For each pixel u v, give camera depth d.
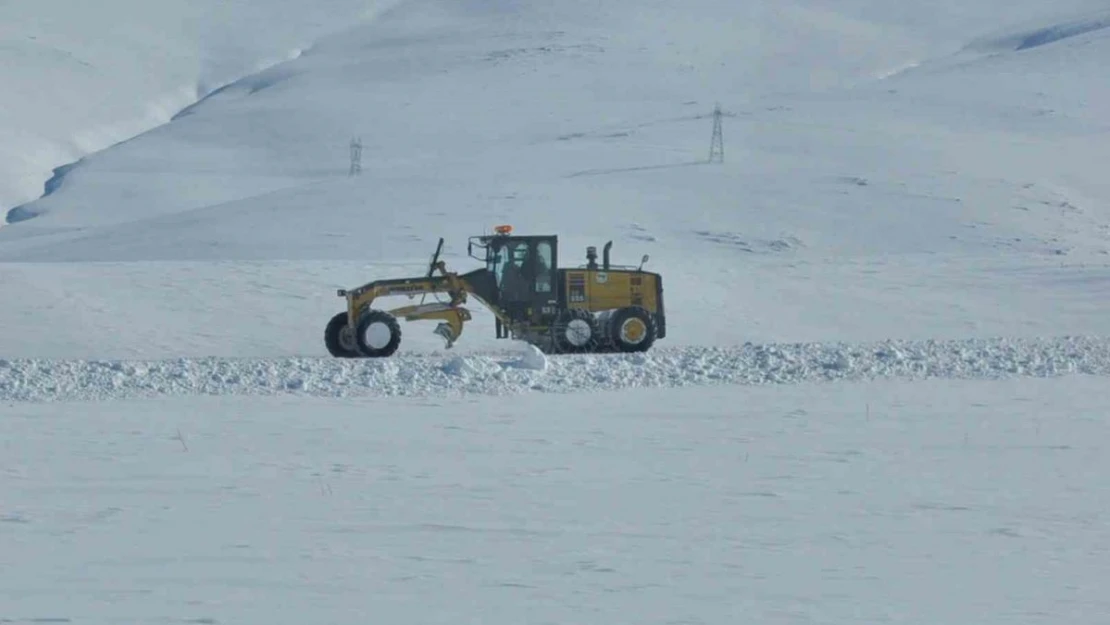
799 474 47.09
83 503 41.69
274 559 33.69
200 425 61.00
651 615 28.17
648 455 51.59
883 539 36.28
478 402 69.75
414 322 116.69
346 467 48.91
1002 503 41.38
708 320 123.88
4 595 29.89
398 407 67.69
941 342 97.50
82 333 111.12
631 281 97.62
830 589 30.59
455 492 43.50
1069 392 72.88
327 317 119.56
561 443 55.03
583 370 82.00
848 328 123.06
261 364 83.75
